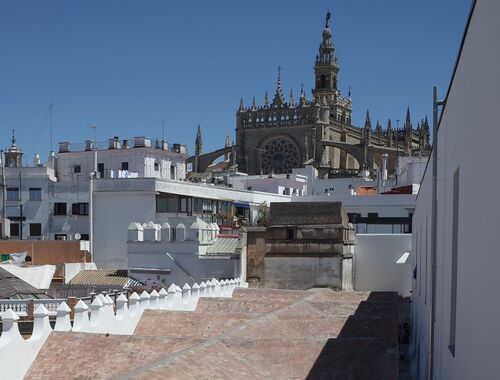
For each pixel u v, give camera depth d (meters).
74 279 60.16
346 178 127.50
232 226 80.56
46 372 22.17
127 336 23.39
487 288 9.99
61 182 76.94
